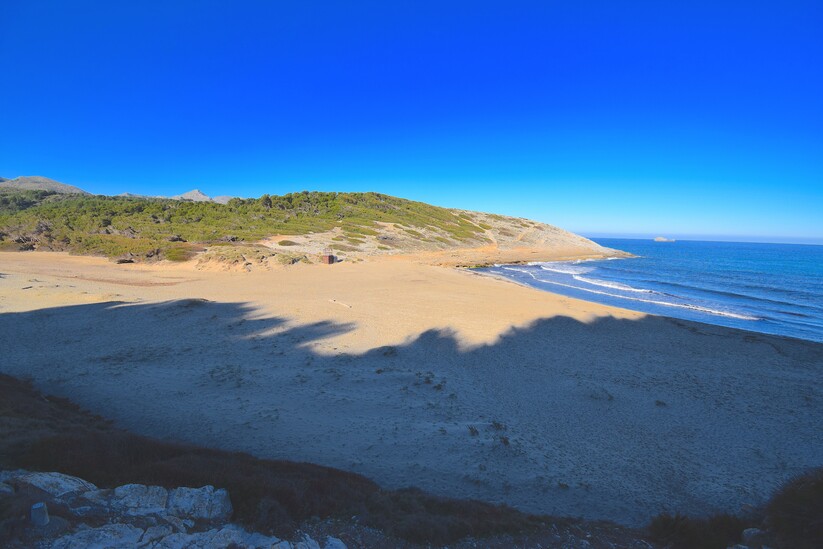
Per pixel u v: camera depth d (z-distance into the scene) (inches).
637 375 684.7
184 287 1302.9
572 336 880.3
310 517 273.1
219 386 579.8
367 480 366.6
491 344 815.7
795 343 858.1
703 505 382.3
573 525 325.1
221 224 2832.2
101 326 845.8
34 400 480.4
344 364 687.7
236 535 233.1
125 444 326.0
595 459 453.7
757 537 301.4
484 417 530.9
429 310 1059.9
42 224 2615.7
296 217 3196.4
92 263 1815.9
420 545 263.9
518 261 2736.2
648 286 1758.1
